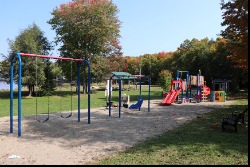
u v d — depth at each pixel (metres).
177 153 7.17
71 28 40.12
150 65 83.81
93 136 9.81
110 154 7.30
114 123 12.73
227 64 38.19
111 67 44.28
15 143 8.77
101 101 27.42
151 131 10.62
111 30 41.66
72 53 40.88
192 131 10.30
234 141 8.49
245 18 12.08
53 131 10.84
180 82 25.20
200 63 46.38
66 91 49.09
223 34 17.34
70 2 40.53
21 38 38.06
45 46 40.38
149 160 6.57
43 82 37.62
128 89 51.66
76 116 15.27
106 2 42.06
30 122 12.91
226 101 25.23
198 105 21.67
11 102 10.55
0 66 38.06
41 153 7.50
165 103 21.95
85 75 42.50
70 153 7.48
